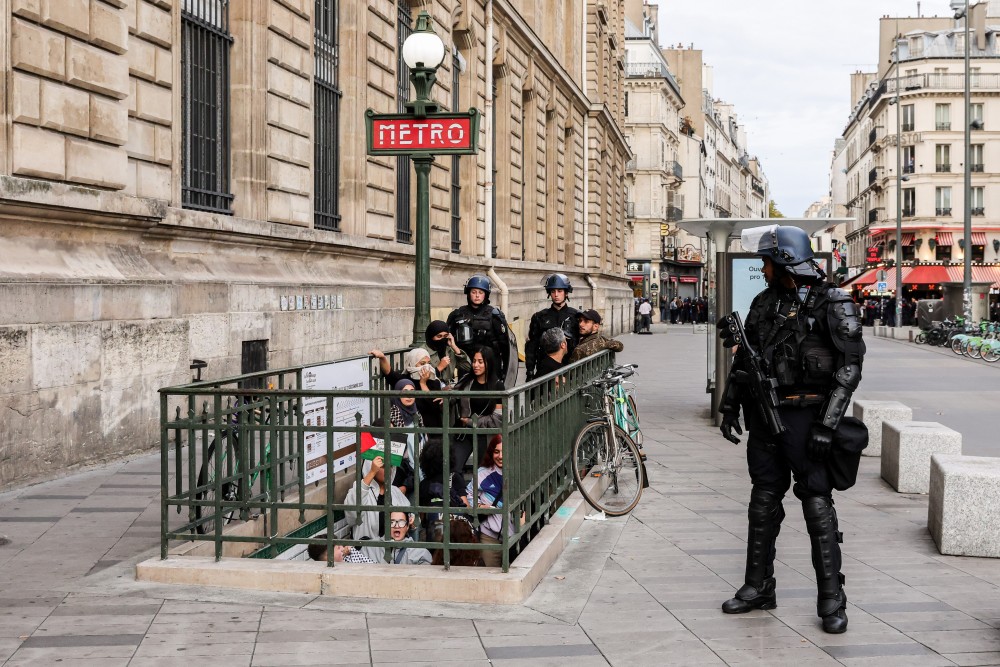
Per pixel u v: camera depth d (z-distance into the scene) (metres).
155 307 10.59
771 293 5.56
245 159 13.24
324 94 16.14
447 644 4.88
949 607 5.66
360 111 16.91
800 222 13.78
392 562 6.23
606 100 47.62
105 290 9.70
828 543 5.27
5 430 8.31
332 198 16.52
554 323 10.34
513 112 29.11
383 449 6.86
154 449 10.50
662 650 4.88
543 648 4.86
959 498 6.92
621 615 5.43
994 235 72.81
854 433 5.29
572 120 38.91
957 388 20.39
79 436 9.28
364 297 16.70
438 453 6.53
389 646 4.84
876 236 80.88
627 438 8.50
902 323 59.94
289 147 14.33
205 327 11.70
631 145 78.62
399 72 19.72
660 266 79.06
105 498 8.02
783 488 5.58
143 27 10.85
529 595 5.70
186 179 12.25
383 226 18.09
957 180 73.19
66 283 9.12
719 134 117.50
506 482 5.74
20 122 8.81
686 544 7.18
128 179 10.66
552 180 35.81
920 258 73.75
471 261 23.83
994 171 72.75
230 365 12.26
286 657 4.66
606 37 47.09
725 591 5.95
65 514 7.44
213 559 5.95
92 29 9.69
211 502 5.95
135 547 6.51
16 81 8.73
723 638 5.07
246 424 6.00
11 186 8.47
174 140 11.55
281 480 6.91
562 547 6.88
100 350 9.57
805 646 4.96
